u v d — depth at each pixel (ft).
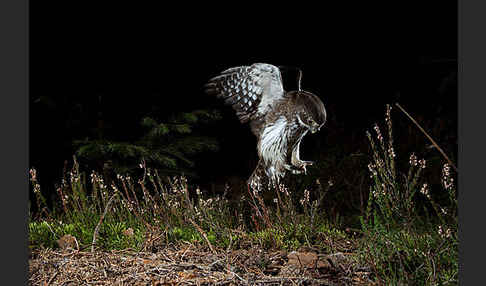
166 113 24.84
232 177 25.55
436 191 18.65
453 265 10.46
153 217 16.01
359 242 13.00
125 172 20.85
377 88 29.73
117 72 25.75
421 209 17.58
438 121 23.57
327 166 21.50
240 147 27.14
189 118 22.56
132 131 24.25
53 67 24.62
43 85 24.04
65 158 22.76
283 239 13.76
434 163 20.04
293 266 11.42
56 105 23.04
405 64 30.30
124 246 13.21
